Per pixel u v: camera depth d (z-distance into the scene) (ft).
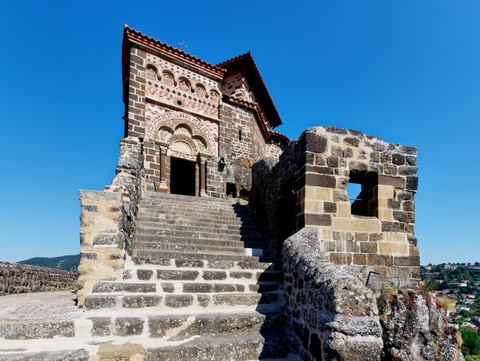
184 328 12.32
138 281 15.21
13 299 20.33
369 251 19.56
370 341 9.62
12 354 9.74
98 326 11.47
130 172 24.32
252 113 52.95
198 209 29.32
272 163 26.73
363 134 20.98
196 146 45.96
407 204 21.12
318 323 10.68
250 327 13.35
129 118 39.86
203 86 47.60
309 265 12.84
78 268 14.56
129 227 18.83
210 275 16.61
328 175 19.58
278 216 22.36
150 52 42.86
